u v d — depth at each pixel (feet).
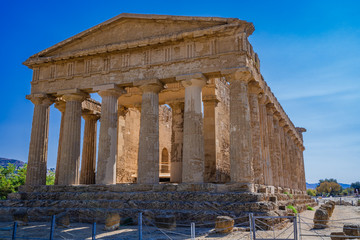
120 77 84.17
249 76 73.31
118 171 110.22
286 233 55.26
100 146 81.25
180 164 102.78
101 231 58.23
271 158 102.42
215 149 96.99
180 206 65.51
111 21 86.74
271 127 104.53
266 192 73.51
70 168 84.99
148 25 84.38
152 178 75.87
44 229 61.82
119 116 114.21
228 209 62.28
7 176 168.45
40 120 91.20
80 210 71.31
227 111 114.62
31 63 93.76
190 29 78.74
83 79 88.53
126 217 66.44
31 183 86.89
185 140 74.02
